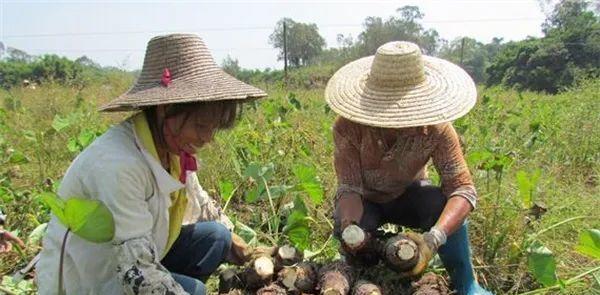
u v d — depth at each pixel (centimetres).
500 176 336
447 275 301
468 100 247
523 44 2939
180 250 261
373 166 279
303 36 4294
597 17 3175
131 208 197
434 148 262
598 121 635
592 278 288
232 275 278
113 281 210
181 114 196
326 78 2534
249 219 408
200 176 459
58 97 984
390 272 277
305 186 351
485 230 320
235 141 514
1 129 635
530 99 1191
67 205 171
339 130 280
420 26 4003
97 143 202
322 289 251
